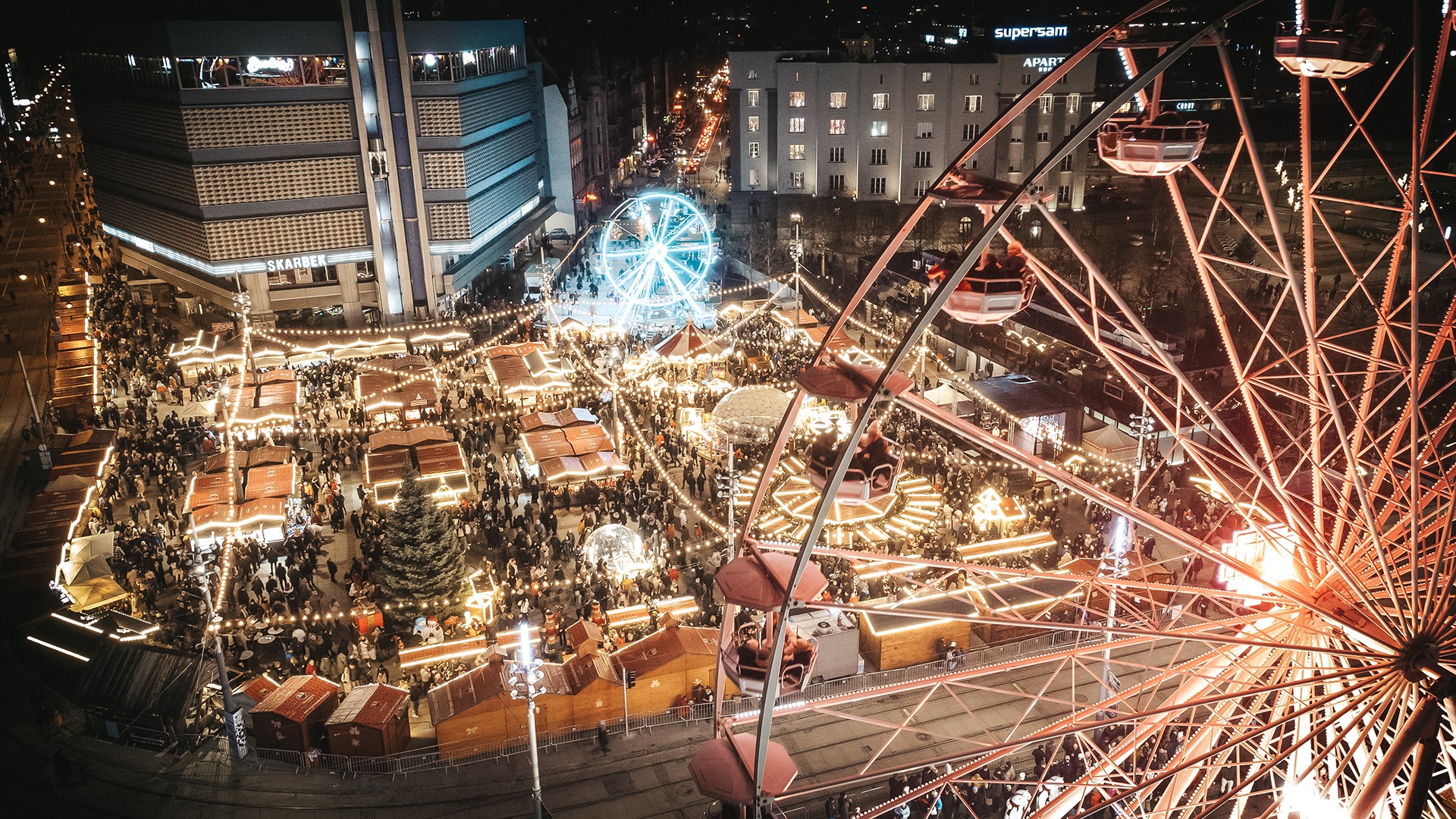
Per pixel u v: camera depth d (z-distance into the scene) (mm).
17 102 171125
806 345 67438
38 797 31312
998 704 34688
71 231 103625
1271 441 48062
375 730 32562
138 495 50750
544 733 34000
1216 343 54531
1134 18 15117
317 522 47312
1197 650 37000
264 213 77438
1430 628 16969
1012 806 27906
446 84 79375
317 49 75562
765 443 50750
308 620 40156
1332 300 70375
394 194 80438
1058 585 39094
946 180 15367
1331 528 23656
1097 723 18734
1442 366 53281
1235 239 88875
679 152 165250
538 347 66688
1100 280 16344
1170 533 18359
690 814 30438
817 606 15281
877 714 34531
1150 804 28703
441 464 49781
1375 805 15734
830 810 29344
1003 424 53656
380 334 76375
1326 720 17219
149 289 88000
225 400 52969
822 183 102688
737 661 15938
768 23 107438
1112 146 17875
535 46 112312
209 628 35125
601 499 49875
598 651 36062
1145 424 33906
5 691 36719
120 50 77188
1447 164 86188
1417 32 15547
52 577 42156
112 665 35469
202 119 74125
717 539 46062
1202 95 116625
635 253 83250
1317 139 108562
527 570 42875
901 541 44531
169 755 33406
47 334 74562
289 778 32344
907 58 99188
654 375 64625
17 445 57969
